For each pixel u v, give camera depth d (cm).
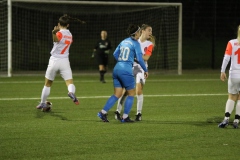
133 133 3175
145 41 3756
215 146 2833
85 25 9612
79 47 9525
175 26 8362
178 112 4119
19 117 3791
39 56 8862
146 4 7500
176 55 8475
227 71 8456
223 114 4031
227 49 3309
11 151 2677
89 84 6303
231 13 9900
